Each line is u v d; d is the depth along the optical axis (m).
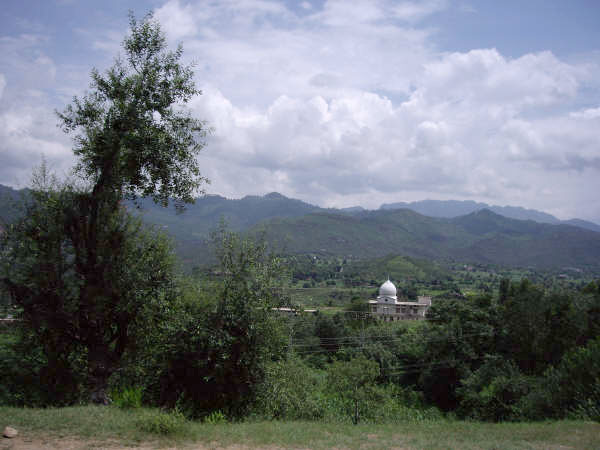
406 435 11.77
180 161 16.28
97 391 15.02
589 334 37.62
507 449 10.09
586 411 15.46
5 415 9.98
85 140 15.38
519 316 37.97
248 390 14.55
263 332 14.64
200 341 14.12
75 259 15.52
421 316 97.25
